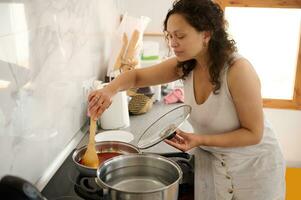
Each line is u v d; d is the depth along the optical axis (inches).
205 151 51.5
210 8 41.4
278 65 108.0
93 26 65.7
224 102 44.5
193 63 48.3
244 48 108.0
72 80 53.4
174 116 49.9
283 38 105.3
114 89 50.9
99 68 72.4
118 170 39.9
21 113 36.3
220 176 46.2
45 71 42.3
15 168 35.5
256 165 49.1
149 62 83.4
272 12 103.2
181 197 40.7
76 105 56.1
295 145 112.0
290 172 106.1
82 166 41.5
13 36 34.1
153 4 99.2
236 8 104.0
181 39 41.1
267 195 50.2
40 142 41.7
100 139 55.6
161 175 40.0
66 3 49.0
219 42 42.8
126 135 57.7
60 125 48.7
